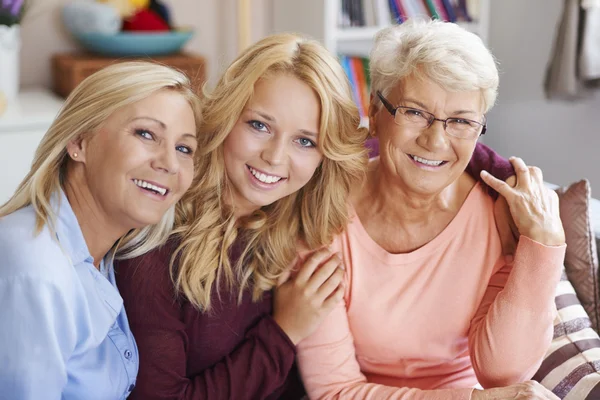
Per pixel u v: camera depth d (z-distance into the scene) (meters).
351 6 3.05
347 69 3.13
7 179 2.66
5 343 1.06
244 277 1.40
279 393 1.49
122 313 1.28
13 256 1.08
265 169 1.33
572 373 1.49
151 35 2.96
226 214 1.39
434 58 1.27
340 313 1.45
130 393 1.33
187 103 1.21
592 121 3.08
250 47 1.32
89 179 1.18
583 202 1.71
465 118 1.31
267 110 1.30
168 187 1.18
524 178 1.45
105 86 1.15
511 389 1.35
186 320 1.35
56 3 3.15
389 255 1.45
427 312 1.45
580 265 1.70
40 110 2.72
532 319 1.39
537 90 3.32
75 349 1.17
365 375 1.54
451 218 1.47
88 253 1.19
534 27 3.28
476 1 3.26
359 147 1.39
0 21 2.78
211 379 1.36
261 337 1.40
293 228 1.47
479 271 1.45
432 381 1.51
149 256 1.32
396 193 1.43
